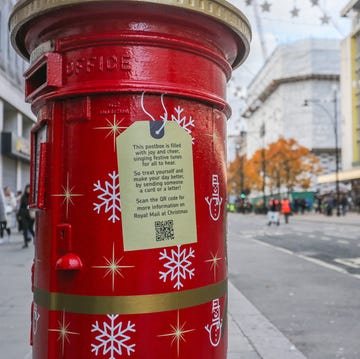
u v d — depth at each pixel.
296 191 75.56
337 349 4.80
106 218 2.07
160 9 2.01
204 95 2.21
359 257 12.21
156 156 2.10
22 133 29.09
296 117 85.19
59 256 2.14
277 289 7.90
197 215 2.21
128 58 2.05
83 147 2.10
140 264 2.06
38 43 2.31
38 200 2.19
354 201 54.75
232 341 4.79
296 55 85.12
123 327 2.04
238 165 83.62
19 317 5.49
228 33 2.29
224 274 2.42
